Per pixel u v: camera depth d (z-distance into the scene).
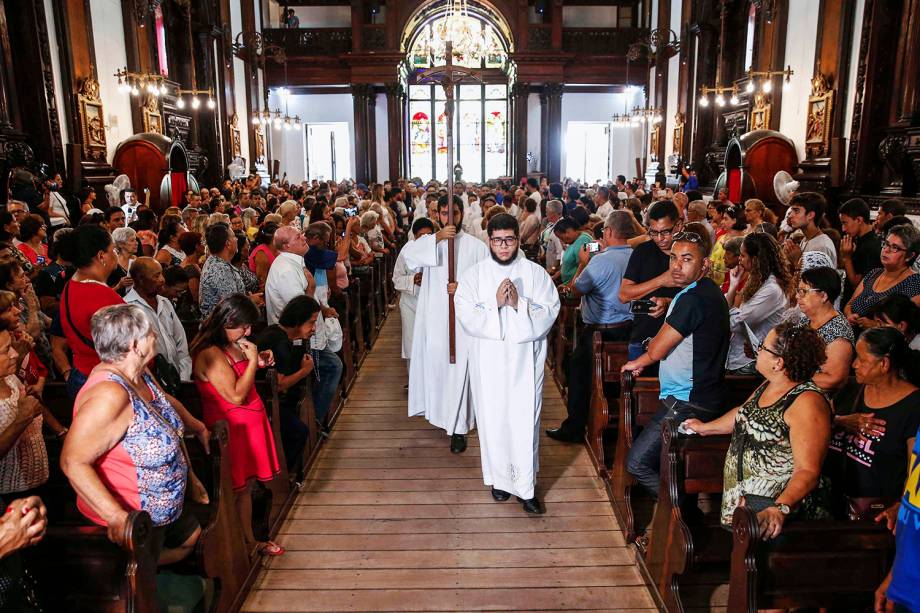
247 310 3.60
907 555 1.98
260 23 23.64
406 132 27.09
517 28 24.86
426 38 26.16
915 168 9.25
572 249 6.68
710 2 17.14
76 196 10.80
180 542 3.04
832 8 11.38
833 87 11.32
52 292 5.29
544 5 26.77
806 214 5.80
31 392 3.44
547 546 4.02
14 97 9.91
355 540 4.09
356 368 7.53
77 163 10.90
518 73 25.09
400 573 3.76
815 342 2.72
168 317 4.25
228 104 19.34
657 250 4.38
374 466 5.11
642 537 3.89
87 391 2.56
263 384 4.18
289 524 4.28
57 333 4.00
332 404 5.92
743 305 4.30
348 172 28.08
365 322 8.43
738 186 12.37
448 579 3.71
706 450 3.37
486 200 11.84
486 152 28.83
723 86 16.45
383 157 27.38
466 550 3.98
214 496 3.25
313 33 24.88
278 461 4.20
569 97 27.86
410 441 5.58
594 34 25.25
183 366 4.38
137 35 13.85
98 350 2.64
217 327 3.59
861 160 10.34
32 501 2.12
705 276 3.51
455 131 28.72
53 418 3.59
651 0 24.23
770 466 2.81
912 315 3.57
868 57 10.05
